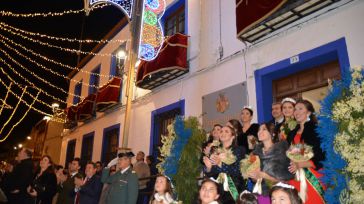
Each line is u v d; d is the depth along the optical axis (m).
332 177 2.97
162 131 9.01
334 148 2.95
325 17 5.25
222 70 7.18
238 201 3.13
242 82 6.58
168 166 4.57
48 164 6.70
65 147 16.06
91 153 13.05
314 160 3.52
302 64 5.55
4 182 5.95
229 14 7.36
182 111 8.12
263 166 3.56
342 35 4.94
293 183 3.37
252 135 4.54
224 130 4.11
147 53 7.99
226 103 6.85
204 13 8.16
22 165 5.97
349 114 2.86
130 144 10.16
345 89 3.03
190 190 4.41
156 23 8.31
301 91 5.75
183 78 8.38
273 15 5.56
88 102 13.02
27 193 5.88
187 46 8.38
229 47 7.16
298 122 4.05
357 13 4.82
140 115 10.05
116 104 11.28
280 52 5.89
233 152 3.97
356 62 4.68
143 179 6.47
